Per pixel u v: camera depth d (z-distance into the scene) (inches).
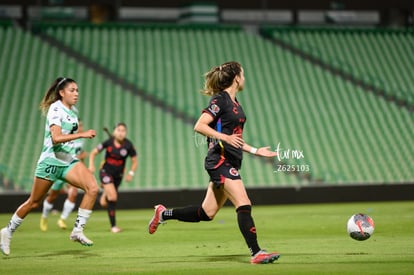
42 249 1492.4
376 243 1489.9
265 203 3592.5
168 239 1711.4
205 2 5083.7
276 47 5029.5
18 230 2132.1
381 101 4677.7
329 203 3656.5
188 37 4975.4
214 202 1185.4
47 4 4938.5
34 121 4069.9
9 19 4862.2
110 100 4357.8
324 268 1061.8
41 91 4281.5
